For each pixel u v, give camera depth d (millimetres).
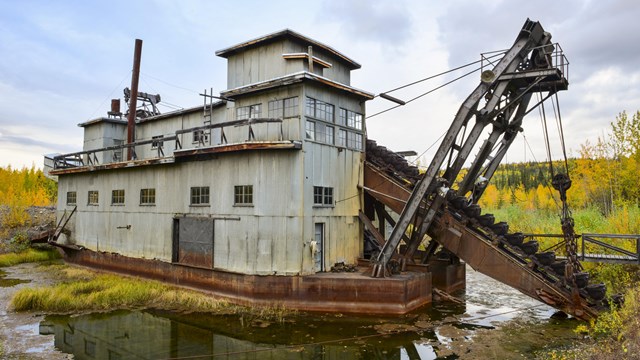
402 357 9750
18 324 12586
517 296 15867
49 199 64562
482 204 63156
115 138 24703
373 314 12977
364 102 17469
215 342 10898
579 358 8930
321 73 16859
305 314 13117
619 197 29375
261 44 16859
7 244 26969
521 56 13383
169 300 14773
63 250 23609
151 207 18156
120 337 11406
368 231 17703
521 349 10109
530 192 62312
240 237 14359
